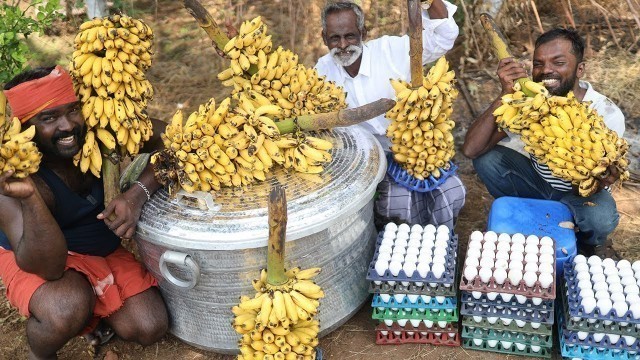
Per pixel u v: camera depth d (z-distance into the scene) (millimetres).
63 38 6352
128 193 3391
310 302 3189
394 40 4117
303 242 3326
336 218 3312
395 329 3604
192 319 3619
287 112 3688
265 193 3395
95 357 3736
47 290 3326
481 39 5816
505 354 3549
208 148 3369
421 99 3562
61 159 3365
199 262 3314
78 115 3258
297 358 3203
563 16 6180
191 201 3398
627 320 3170
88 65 3350
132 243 4422
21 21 4730
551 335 3412
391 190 3979
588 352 3354
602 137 3418
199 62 6066
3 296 4148
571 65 3656
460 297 3740
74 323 3355
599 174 3473
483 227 4449
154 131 3773
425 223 4098
